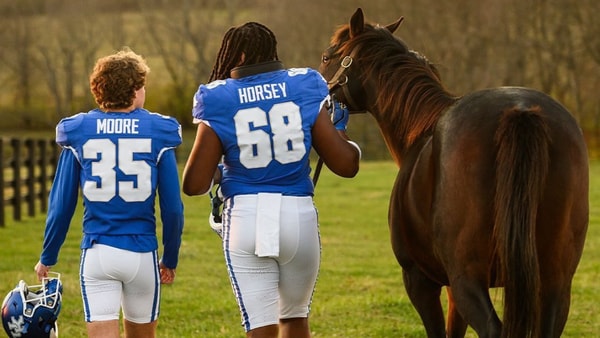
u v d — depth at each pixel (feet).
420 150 28.76
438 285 30.25
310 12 259.19
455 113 26.76
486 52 243.40
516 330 23.90
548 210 25.07
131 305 27.43
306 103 26.43
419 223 28.17
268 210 25.79
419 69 30.71
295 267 26.35
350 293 58.90
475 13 242.78
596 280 63.46
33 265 68.95
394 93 30.71
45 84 329.52
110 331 26.58
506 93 26.53
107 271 26.66
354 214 113.19
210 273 67.00
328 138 26.73
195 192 26.61
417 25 242.58
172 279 28.84
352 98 32.78
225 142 26.08
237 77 26.58
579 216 25.82
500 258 24.25
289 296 26.86
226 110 26.05
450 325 30.71
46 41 324.80
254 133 25.93
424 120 29.53
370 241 89.20
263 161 26.05
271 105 26.14
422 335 44.88
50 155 124.47
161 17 323.98
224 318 49.52
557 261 25.62
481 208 25.08
